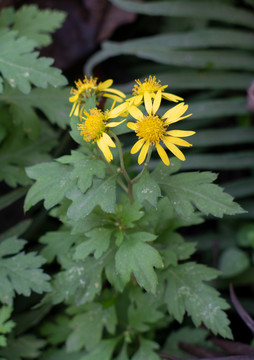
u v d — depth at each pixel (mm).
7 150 525
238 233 594
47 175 406
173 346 491
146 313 470
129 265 402
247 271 569
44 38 539
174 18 711
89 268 443
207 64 636
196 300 434
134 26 715
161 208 461
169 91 670
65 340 505
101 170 396
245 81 645
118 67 708
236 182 603
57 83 452
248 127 609
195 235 613
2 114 532
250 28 707
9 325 454
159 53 622
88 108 412
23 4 657
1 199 519
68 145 596
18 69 456
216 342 476
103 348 478
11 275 442
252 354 457
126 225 428
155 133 397
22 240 456
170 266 446
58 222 592
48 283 440
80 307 483
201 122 653
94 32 687
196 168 647
